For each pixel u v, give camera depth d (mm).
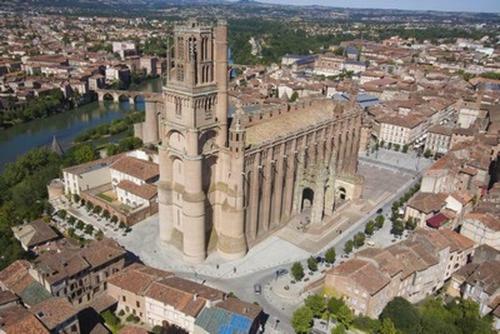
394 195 186000
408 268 118875
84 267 114125
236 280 127125
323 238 149875
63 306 97500
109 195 177125
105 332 102688
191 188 125438
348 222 161375
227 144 131250
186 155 122625
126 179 175250
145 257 136750
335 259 137375
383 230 156125
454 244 130000
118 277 114062
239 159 125500
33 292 107688
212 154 128250
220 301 105375
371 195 184875
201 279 127000
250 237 141875
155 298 105500
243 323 98438
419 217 154625
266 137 140250
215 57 122188
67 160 199000
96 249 121188
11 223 148750
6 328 88500
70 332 97188
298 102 166750
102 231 151000
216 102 126125
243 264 134500
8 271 113812
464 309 113125
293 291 122188
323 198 154625
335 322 110625
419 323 106500
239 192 129625
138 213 157000
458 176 181875
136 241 145625
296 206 161625
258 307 105875
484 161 189000
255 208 139250
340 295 113688
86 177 173250
